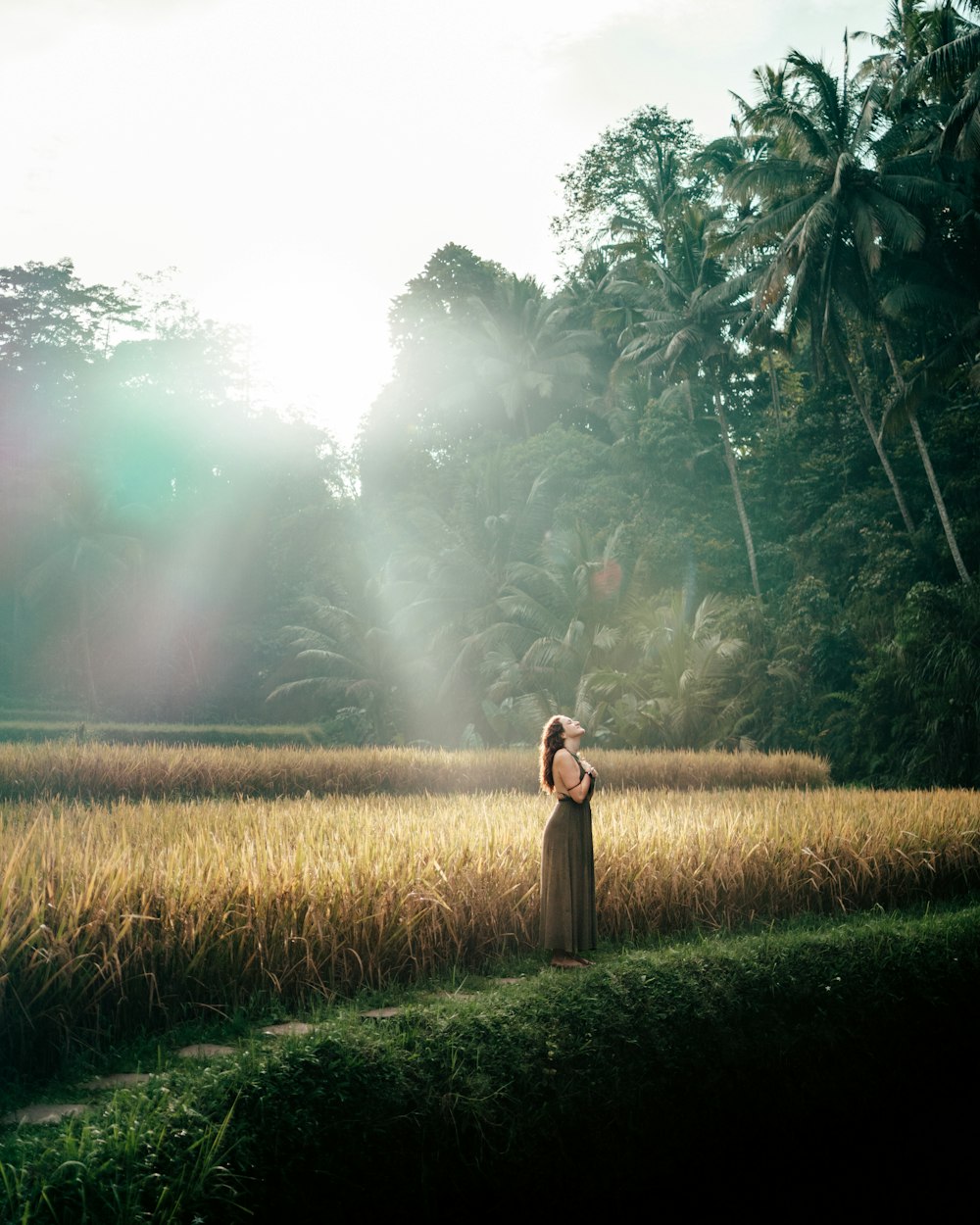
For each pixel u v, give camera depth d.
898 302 27.25
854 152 27.53
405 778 19.75
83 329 49.03
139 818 9.68
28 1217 3.06
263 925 6.45
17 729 32.38
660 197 45.59
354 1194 3.94
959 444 30.86
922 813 11.88
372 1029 4.66
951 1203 5.96
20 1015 5.21
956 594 24.86
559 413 49.78
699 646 28.50
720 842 9.63
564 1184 4.78
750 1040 5.91
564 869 7.42
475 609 36.28
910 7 29.59
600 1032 5.30
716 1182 5.48
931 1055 6.77
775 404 37.88
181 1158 3.47
